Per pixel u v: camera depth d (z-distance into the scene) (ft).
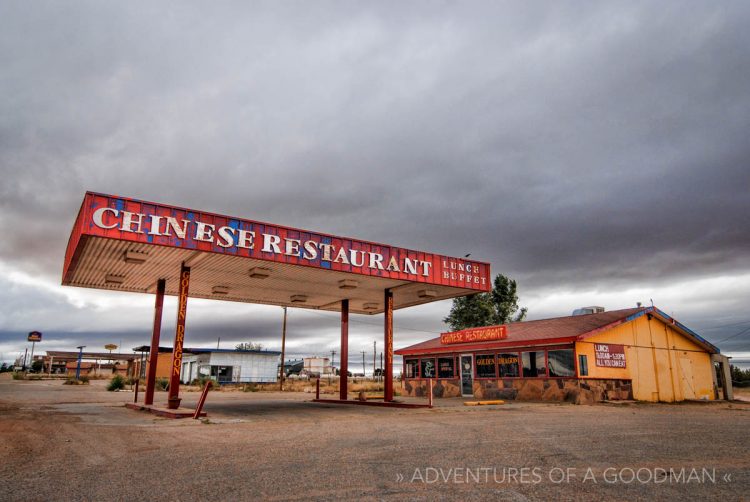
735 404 78.54
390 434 34.88
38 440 32.30
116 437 33.71
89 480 20.36
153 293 75.20
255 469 22.38
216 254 52.39
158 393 109.81
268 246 53.88
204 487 19.10
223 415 50.83
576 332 74.38
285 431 37.06
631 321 81.35
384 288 72.54
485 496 17.81
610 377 75.56
